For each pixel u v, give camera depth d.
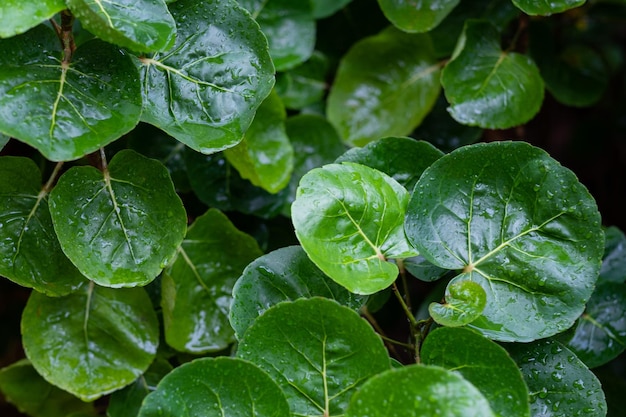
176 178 0.76
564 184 0.62
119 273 0.63
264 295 0.63
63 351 0.69
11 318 0.93
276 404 0.59
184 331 0.71
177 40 0.64
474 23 0.75
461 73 0.74
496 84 0.74
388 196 0.62
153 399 0.58
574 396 0.62
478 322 0.61
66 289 0.67
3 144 0.61
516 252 0.62
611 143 1.08
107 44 0.62
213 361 0.58
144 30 0.59
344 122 0.81
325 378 0.60
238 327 0.62
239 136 0.63
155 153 0.75
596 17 0.87
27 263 0.65
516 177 0.62
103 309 0.70
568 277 0.62
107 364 0.69
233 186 0.76
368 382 0.56
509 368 0.58
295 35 0.78
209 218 0.71
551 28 0.84
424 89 0.81
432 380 0.55
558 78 0.82
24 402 0.77
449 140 0.82
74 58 0.61
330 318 0.59
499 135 0.88
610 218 1.08
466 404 0.55
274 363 0.60
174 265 0.71
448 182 0.62
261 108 0.73
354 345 0.59
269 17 0.78
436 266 0.65
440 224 0.62
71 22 0.62
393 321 0.84
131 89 0.61
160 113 0.63
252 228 0.77
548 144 0.97
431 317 0.62
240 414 0.59
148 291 0.72
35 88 0.60
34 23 0.58
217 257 0.72
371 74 0.81
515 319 0.61
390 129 0.81
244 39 0.64
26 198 0.66
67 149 0.59
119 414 0.71
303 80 0.84
